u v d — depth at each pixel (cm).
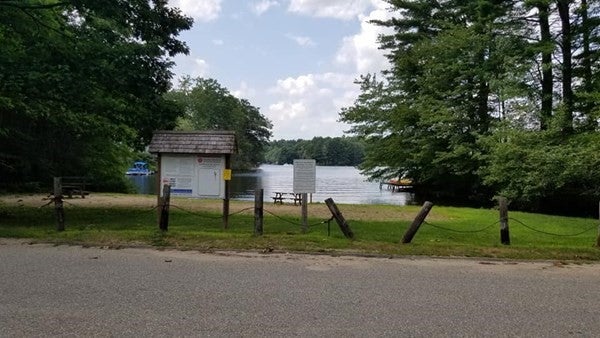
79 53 1209
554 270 712
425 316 485
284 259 745
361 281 621
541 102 2091
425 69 2792
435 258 780
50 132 2477
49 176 2591
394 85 3122
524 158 1916
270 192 3978
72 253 754
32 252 757
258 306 504
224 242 846
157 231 923
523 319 481
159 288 564
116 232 919
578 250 848
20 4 1167
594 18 1902
